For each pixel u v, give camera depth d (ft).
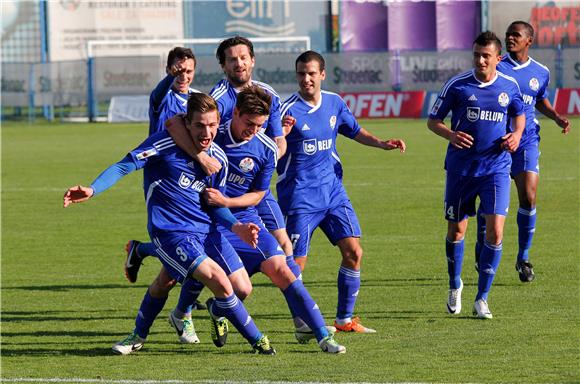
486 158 68.44
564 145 201.36
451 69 283.79
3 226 116.47
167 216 55.57
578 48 269.64
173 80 65.51
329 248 99.71
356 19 314.55
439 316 68.18
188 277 55.26
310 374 51.85
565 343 58.44
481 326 64.28
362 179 155.22
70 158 195.00
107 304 75.15
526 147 82.12
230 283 55.36
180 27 351.46
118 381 51.29
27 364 56.39
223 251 56.49
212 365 55.11
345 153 200.95
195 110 53.78
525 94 84.58
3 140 242.37
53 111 311.68
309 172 65.62
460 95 68.49
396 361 54.70
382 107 280.72
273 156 58.75
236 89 64.13
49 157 197.67
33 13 332.39
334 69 287.28
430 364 53.78
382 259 91.40
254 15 357.41
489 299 73.36
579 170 159.84
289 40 302.25
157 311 59.00
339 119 67.31
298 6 360.28
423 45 311.27
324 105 66.08
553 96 269.44
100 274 87.66
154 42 305.94
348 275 63.72
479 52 67.67
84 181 158.81
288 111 65.31
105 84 303.68
